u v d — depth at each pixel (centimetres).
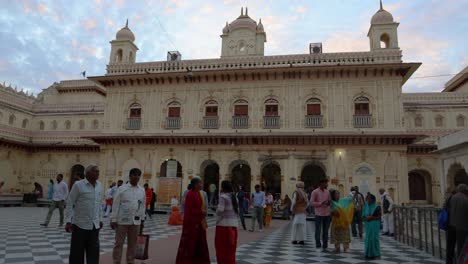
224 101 2208
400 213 1108
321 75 2111
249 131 2133
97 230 553
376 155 2000
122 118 2336
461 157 1243
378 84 2050
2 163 2706
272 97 2153
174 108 2275
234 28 2653
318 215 901
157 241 945
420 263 738
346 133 1992
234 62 2192
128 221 612
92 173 557
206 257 607
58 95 3581
